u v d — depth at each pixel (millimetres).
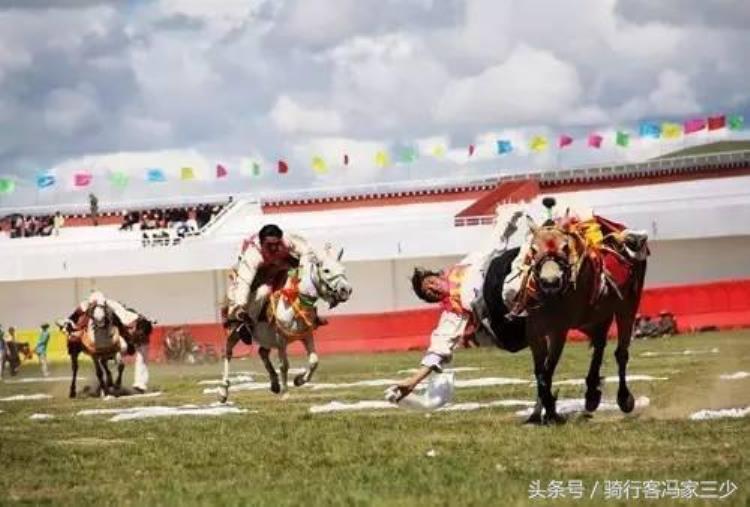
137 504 13875
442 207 74188
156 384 39094
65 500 14422
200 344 60094
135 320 34750
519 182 72250
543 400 19156
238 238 70250
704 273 67875
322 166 75250
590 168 74250
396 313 59031
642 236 19703
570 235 18938
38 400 34250
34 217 77500
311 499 13648
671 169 73750
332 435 19297
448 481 14344
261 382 37062
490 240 19828
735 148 90125
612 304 19562
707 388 24781
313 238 68188
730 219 67062
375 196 75875
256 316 27219
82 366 60812
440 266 67625
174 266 69438
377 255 67625
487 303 19438
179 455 17812
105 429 22297
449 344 19719
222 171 76500
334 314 62750
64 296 71000
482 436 18172
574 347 48562
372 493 13828
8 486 15688
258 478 15406
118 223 77375
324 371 41781
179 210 76688
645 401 22312
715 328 56812
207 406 27094
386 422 20828
